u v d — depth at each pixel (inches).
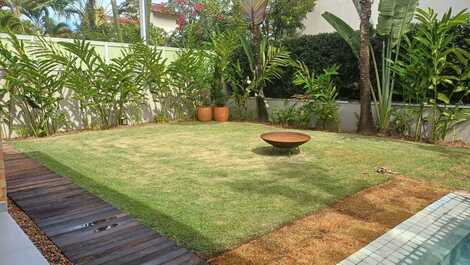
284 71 359.9
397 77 279.7
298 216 120.3
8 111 281.1
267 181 160.1
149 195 140.7
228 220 116.6
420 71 247.6
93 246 95.7
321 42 332.5
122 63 330.3
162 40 523.8
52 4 613.3
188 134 296.0
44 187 145.9
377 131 289.1
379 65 297.3
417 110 261.6
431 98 256.1
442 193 144.3
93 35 487.5
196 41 443.2
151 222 114.2
